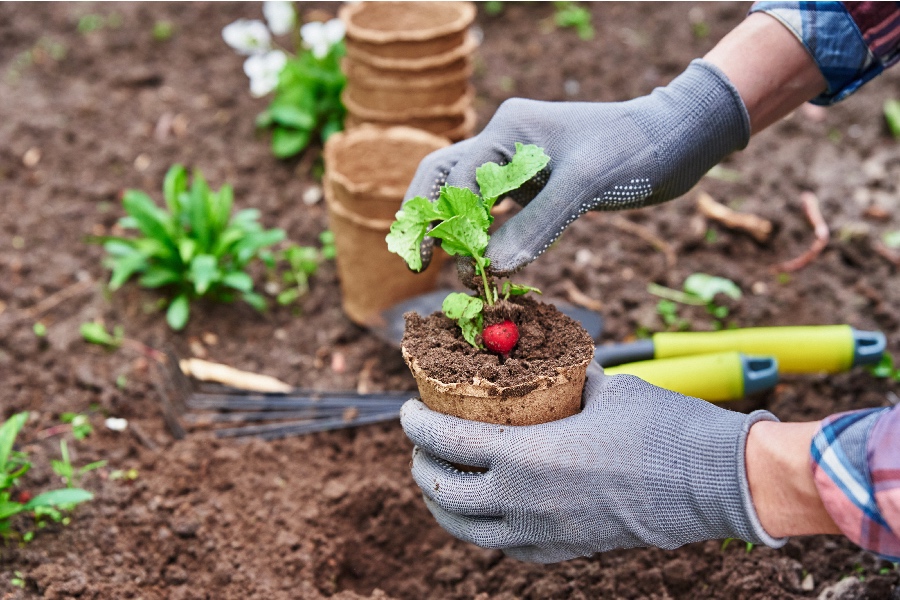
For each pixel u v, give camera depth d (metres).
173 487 0.98
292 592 0.92
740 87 0.87
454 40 1.18
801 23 0.87
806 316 1.12
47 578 0.90
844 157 1.37
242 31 1.43
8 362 1.09
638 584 0.91
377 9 1.24
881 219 1.23
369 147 1.13
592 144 0.85
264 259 1.16
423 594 0.93
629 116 0.86
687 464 0.79
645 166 0.85
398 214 0.81
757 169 1.35
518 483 0.80
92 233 1.24
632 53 1.64
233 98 1.52
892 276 1.16
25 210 1.27
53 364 1.09
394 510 0.97
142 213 1.12
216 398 1.06
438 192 0.87
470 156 0.86
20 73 1.58
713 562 0.92
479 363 0.81
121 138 1.43
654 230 1.23
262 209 1.30
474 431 0.80
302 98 1.38
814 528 0.76
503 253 0.83
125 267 1.12
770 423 0.78
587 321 1.05
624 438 0.80
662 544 0.81
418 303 1.08
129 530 0.95
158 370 1.09
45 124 1.44
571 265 1.18
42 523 0.94
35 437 1.02
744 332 1.00
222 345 1.12
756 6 0.89
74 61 1.61
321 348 1.12
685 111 0.86
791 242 1.20
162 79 1.58
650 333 1.11
